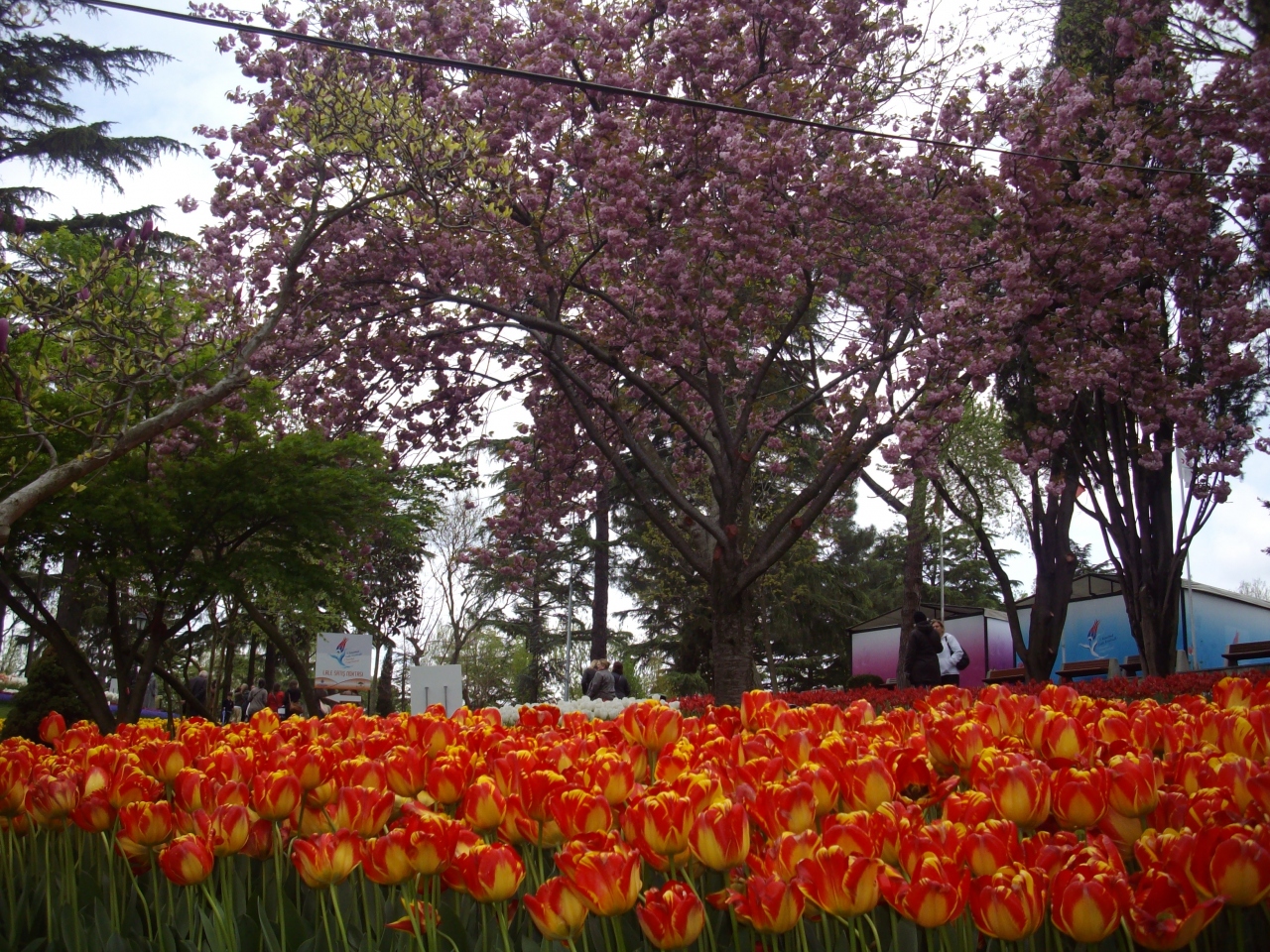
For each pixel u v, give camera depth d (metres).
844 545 48.94
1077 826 2.63
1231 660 18.05
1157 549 13.56
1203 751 3.17
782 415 12.71
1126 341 12.38
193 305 13.68
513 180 11.98
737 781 3.08
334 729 4.61
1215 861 2.11
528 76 8.01
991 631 24.42
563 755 3.40
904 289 13.02
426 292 12.38
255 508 13.09
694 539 16.05
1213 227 12.73
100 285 9.91
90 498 12.58
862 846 2.34
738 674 11.77
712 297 12.18
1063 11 13.90
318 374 13.66
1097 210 11.85
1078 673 20.09
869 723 4.09
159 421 9.30
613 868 2.27
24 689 14.84
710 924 2.64
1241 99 11.70
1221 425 11.91
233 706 27.66
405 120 11.36
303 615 23.22
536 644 43.59
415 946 2.89
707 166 12.61
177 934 3.25
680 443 16.09
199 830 3.02
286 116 11.88
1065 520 15.48
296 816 3.38
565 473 14.67
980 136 12.37
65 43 26.02
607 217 11.42
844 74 13.14
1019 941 2.42
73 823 3.66
